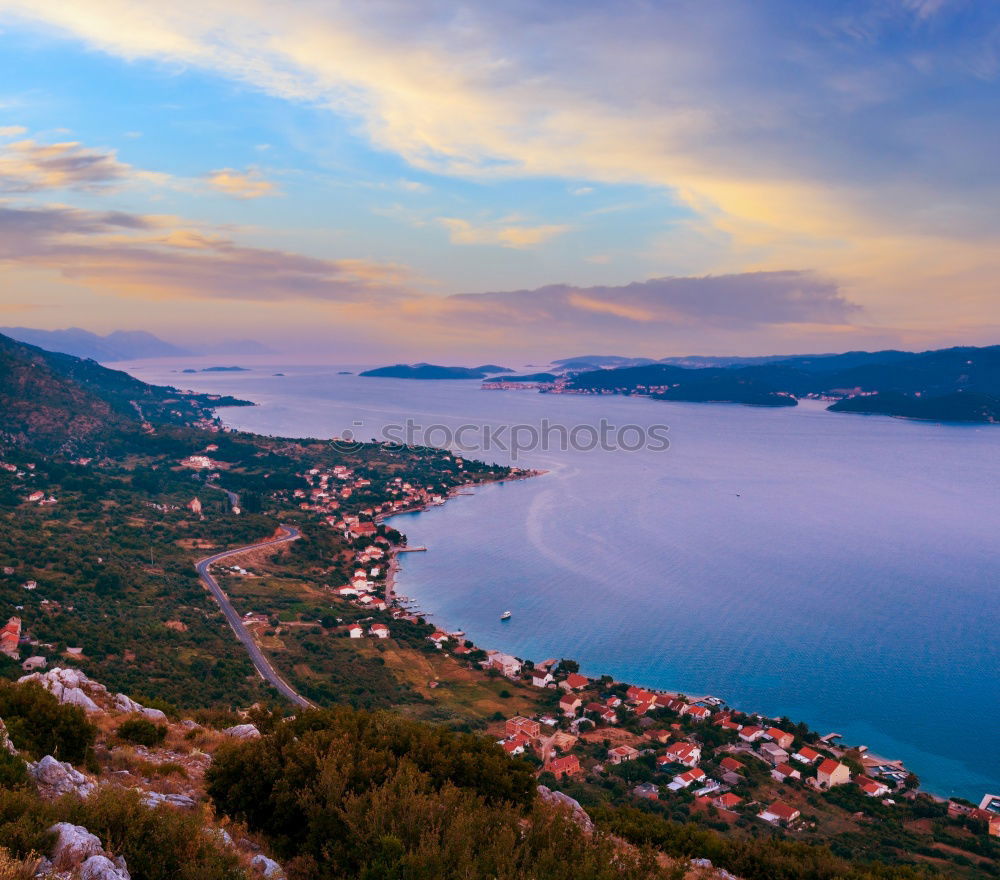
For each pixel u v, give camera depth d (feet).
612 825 93.25
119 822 43.68
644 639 338.34
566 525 579.89
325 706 232.73
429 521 601.21
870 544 517.55
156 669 237.25
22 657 219.20
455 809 53.47
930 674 298.35
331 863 50.14
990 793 214.28
